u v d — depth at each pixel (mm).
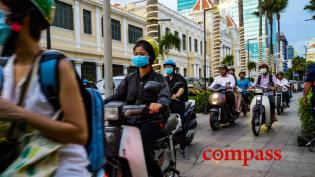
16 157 1439
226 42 62062
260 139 6938
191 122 6223
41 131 1369
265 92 8094
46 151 1395
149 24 7758
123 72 28953
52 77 1390
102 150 1746
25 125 1427
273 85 8188
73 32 22609
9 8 1390
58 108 1431
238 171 4672
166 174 3693
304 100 5641
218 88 8352
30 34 1435
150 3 7703
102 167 1759
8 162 1440
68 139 1406
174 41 22672
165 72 6039
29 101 1401
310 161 5113
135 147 2859
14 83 1448
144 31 32312
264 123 7730
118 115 2779
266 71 8195
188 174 4562
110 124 2914
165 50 22828
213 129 8078
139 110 2963
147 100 3377
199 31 48250
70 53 22203
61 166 1454
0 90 1459
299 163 5023
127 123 3182
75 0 22609
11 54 1499
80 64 23219
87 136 1499
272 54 31234
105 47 6227
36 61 1429
